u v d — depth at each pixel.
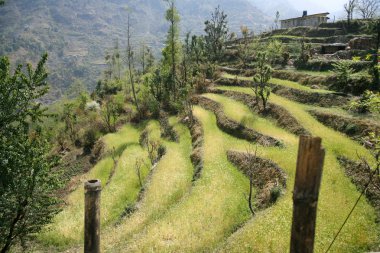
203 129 51.81
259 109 53.09
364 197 26.84
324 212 24.20
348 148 33.59
